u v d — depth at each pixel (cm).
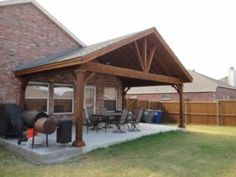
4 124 841
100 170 549
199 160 648
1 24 1033
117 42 826
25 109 1076
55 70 851
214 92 2550
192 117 1800
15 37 1074
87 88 1335
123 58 1209
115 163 608
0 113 868
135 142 869
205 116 1741
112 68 860
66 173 527
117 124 1078
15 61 1066
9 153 714
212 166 593
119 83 1541
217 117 1684
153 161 630
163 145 839
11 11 1069
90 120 1064
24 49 1101
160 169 560
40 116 830
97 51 750
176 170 555
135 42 968
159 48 1089
